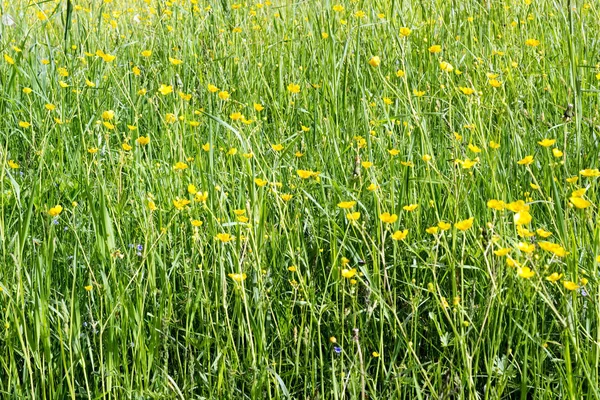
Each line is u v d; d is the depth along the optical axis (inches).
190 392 90.1
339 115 154.2
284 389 85.7
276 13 213.9
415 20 200.2
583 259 94.2
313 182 124.5
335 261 93.3
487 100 151.4
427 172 117.7
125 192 119.7
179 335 100.2
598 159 127.4
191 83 179.0
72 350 91.3
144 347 88.7
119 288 89.7
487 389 79.8
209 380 87.0
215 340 94.5
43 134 141.0
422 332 98.9
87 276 104.2
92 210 98.3
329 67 171.6
